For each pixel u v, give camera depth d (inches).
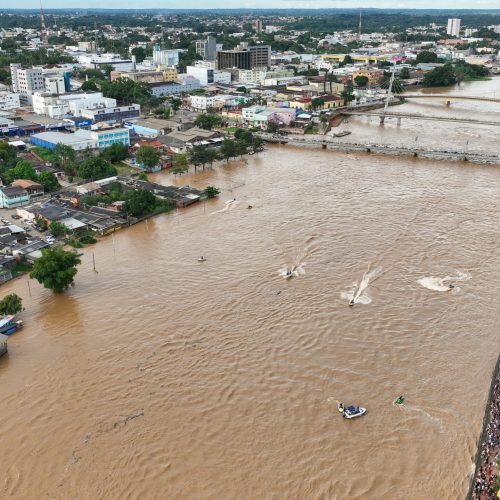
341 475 2999.5
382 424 3314.5
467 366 3799.2
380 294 4714.6
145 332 4259.4
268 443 3211.1
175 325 4335.6
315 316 4404.5
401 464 3048.7
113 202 6776.6
